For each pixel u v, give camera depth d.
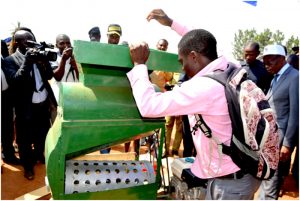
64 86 1.50
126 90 1.62
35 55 2.75
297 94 2.60
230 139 1.41
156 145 1.96
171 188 1.91
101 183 1.61
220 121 1.39
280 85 2.74
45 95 3.40
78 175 1.61
